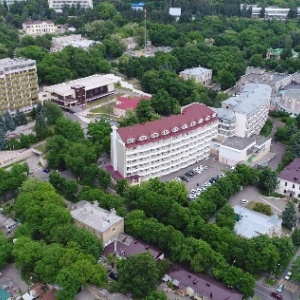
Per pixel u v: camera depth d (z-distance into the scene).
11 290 196.25
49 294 193.38
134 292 190.00
